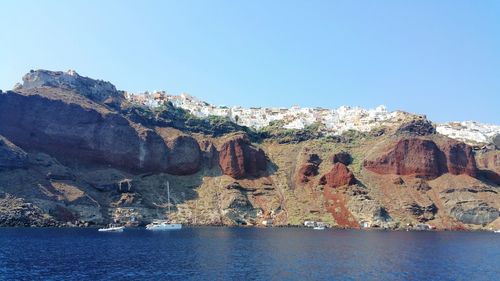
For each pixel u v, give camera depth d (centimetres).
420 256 13125
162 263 10700
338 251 13600
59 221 19938
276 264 10850
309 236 18500
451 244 16938
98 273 9344
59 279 8700
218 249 13438
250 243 15275
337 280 9188
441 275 10175
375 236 19325
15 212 18962
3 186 19762
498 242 18350
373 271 10294
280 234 19300
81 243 14250
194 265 10488
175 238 16562
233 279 9012
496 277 10175
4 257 10925
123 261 10900
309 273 9806
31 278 8725
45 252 11994
